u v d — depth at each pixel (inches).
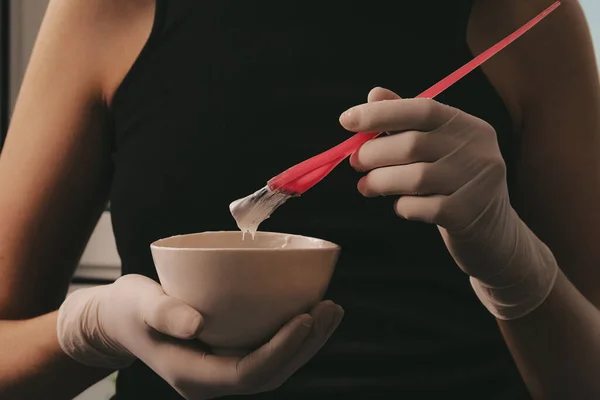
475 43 39.5
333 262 28.9
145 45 38.5
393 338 36.2
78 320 33.4
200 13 38.4
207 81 37.8
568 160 39.6
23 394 36.4
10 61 71.6
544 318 35.8
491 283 33.3
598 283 39.8
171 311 28.1
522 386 37.8
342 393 35.5
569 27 40.3
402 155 29.3
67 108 39.4
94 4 39.9
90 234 41.8
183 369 29.3
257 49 37.8
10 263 39.2
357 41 37.8
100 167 40.4
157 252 28.3
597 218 39.6
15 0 71.1
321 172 29.2
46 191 39.3
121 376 38.6
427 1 38.0
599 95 40.8
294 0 38.1
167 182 37.3
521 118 40.0
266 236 31.3
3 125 71.4
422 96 30.2
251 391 29.3
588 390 37.1
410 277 36.7
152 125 37.9
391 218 36.9
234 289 27.5
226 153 37.2
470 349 36.6
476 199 30.0
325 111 37.4
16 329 37.7
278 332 28.3
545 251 35.2
